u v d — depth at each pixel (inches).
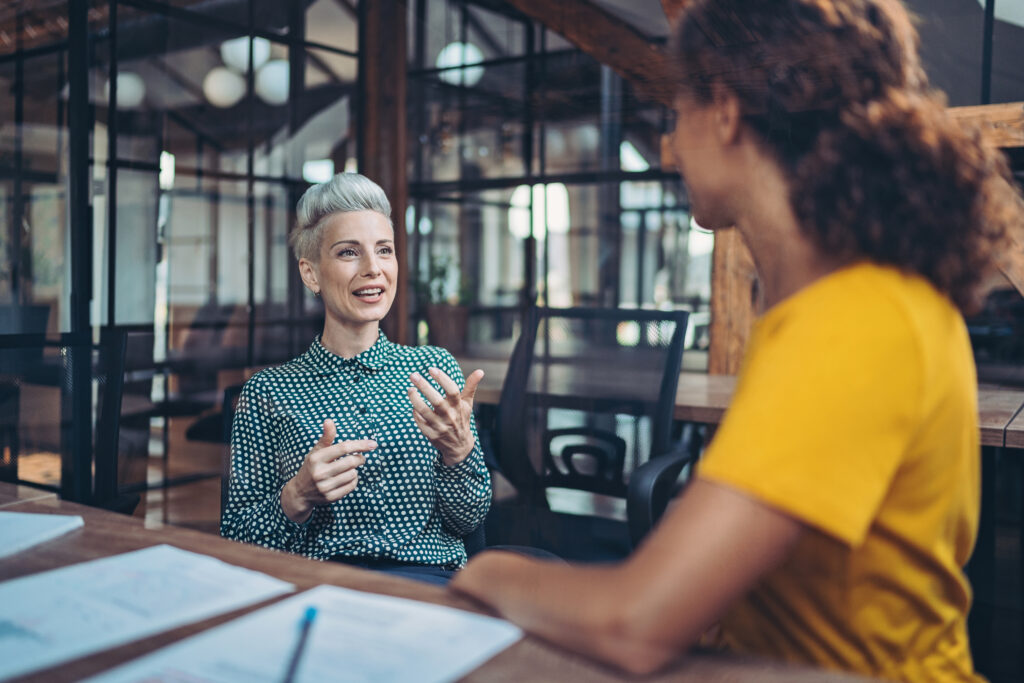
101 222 79.3
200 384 134.0
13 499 33.4
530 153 152.5
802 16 20.1
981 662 26.8
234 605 21.4
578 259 107.9
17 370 60.4
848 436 16.7
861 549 19.1
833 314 18.1
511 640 18.8
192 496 99.5
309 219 50.2
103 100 81.5
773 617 21.0
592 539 43.1
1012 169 21.2
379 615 20.5
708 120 21.6
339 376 49.6
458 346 127.0
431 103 168.4
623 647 16.9
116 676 17.1
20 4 76.5
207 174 149.8
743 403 18.1
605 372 54.0
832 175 19.3
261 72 157.4
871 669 19.9
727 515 16.7
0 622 20.2
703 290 136.0
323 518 46.1
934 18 54.7
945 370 18.5
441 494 46.8
